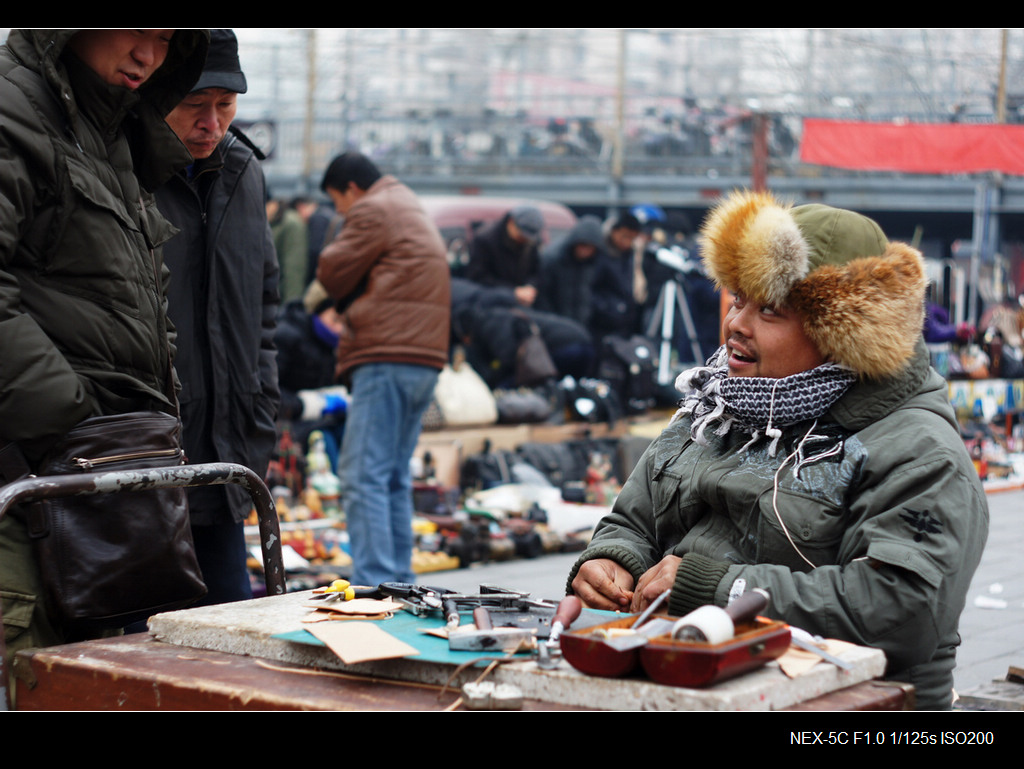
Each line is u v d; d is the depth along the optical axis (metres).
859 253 2.29
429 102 16.98
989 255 15.60
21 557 2.44
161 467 2.29
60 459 2.44
